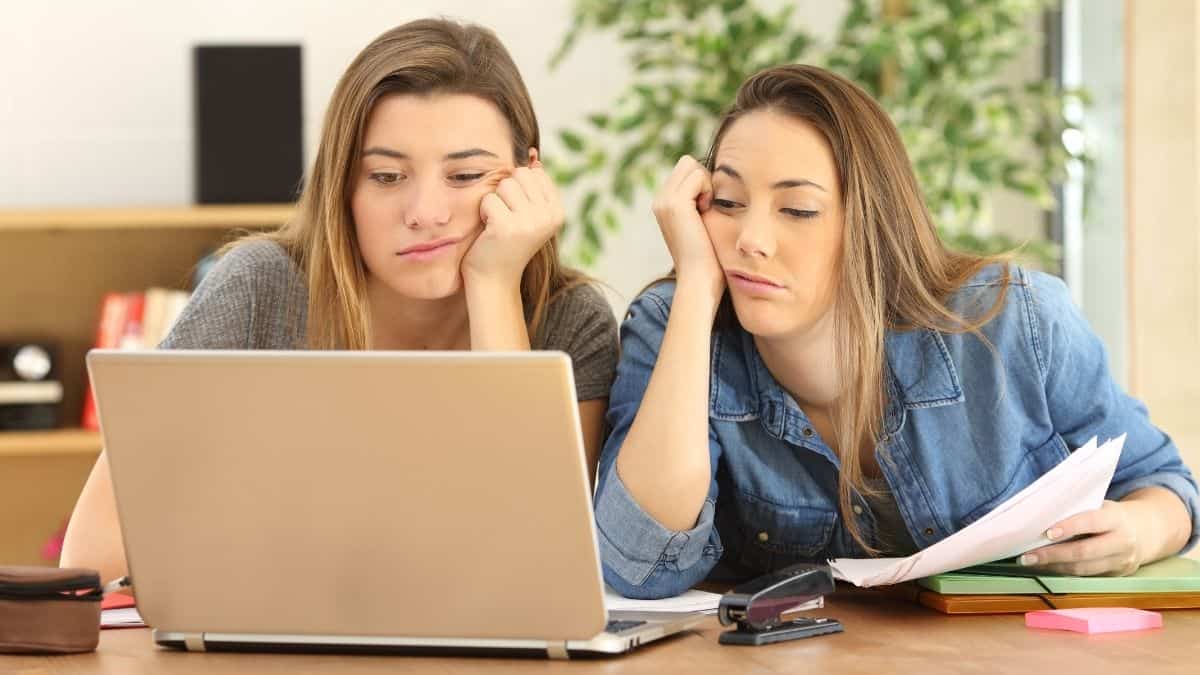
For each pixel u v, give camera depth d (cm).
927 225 187
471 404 137
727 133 184
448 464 139
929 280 188
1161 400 331
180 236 423
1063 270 436
